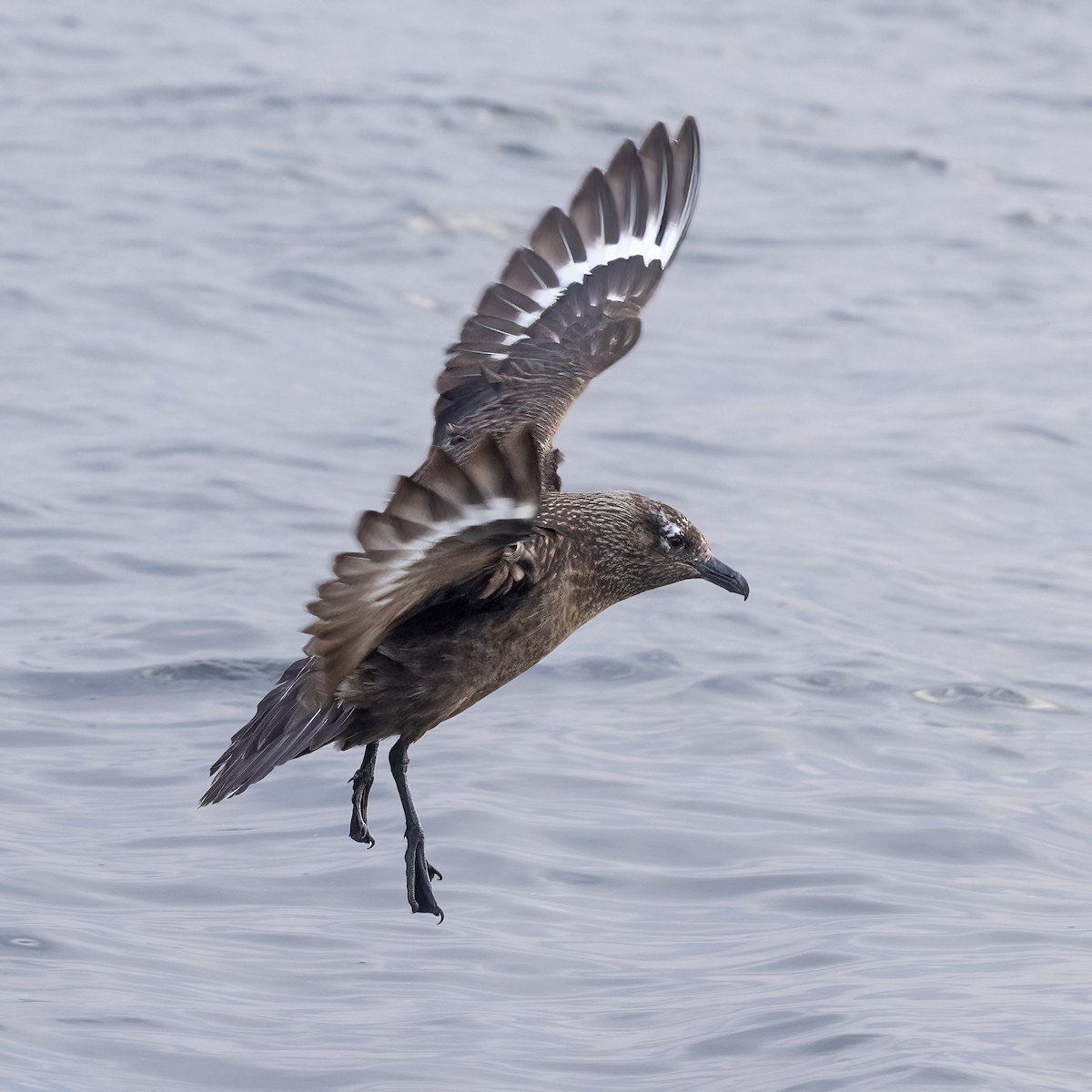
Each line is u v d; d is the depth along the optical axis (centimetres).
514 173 3091
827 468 1880
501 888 1014
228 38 4031
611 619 1469
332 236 2683
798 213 3044
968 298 2603
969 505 1788
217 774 866
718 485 1817
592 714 1278
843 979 896
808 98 3850
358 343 2273
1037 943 945
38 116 3297
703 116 3600
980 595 1544
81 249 2539
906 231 2956
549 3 4775
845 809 1125
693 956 935
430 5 4631
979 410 2091
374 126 3288
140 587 1478
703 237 2881
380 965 920
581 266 1059
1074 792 1165
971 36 4641
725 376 2216
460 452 937
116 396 1998
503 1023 859
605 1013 870
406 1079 799
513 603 877
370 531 707
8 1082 782
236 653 1343
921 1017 845
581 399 2108
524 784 1150
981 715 1291
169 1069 805
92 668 1312
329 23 4291
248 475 1766
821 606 1505
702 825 1096
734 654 1391
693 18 4684
